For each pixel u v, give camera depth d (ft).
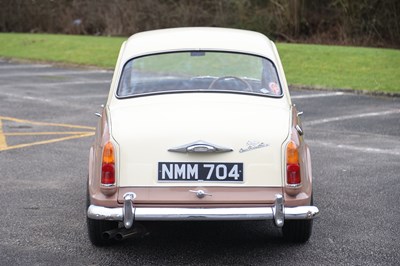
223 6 102.53
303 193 19.63
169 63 22.56
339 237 22.45
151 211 18.79
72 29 115.65
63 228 23.40
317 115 47.16
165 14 106.32
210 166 19.20
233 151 19.24
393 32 90.63
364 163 33.17
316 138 39.29
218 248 21.43
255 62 22.71
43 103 52.75
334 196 27.45
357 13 92.48
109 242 21.54
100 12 112.57
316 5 98.27
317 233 22.89
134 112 20.53
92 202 19.58
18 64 83.87
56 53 88.33
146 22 107.65
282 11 98.58
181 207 19.06
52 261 20.21
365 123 44.11
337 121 44.83
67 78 69.31
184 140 19.22
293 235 21.50
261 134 19.45
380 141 38.50
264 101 21.50
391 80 61.98
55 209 25.66
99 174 19.51
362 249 21.29
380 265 19.90
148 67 22.52
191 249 21.33
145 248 21.42
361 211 25.41
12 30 122.72
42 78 69.26
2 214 24.97
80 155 34.91
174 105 20.84
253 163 19.26
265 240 22.22
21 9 121.60
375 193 27.86
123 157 19.29
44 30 120.16
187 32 24.18
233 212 18.78
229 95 21.67
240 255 20.75
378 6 91.15
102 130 20.31
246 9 101.04
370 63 69.51
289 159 19.31
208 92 21.85
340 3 94.53
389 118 46.09
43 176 30.66
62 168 32.17
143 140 19.33
